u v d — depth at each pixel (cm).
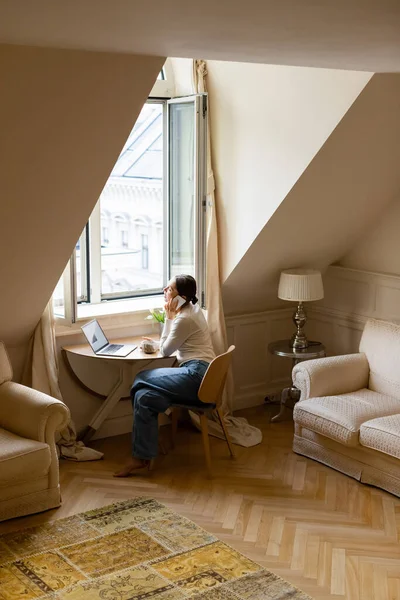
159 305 562
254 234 517
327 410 482
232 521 420
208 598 345
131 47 318
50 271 448
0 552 382
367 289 570
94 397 535
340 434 467
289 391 581
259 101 490
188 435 552
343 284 589
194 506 438
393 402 494
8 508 413
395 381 506
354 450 472
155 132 590
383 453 450
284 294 547
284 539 400
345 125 445
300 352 565
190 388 480
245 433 543
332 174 482
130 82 354
